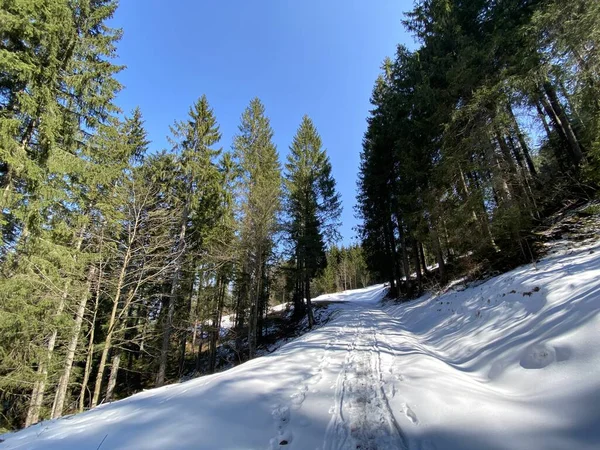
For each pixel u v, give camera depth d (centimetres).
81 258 870
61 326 862
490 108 965
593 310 409
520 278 780
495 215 939
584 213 984
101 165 948
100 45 1001
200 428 350
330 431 353
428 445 303
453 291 1175
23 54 784
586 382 318
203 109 1659
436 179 1170
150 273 1127
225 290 1675
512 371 431
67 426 462
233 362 1703
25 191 871
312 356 711
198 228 1583
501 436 288
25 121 876
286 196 1830
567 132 1127
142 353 1559
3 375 871
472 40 1084
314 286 5028
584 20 637
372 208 2175
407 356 646
